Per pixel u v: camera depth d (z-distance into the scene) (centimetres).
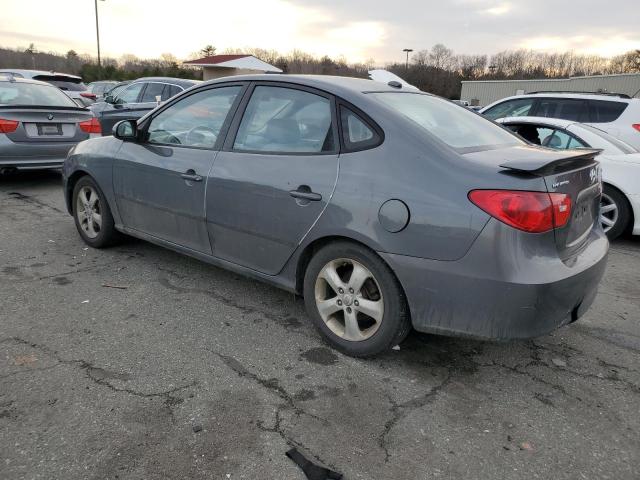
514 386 282
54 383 264
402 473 215
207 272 428
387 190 268
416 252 259
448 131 298
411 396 268
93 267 430
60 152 707
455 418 252
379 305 283
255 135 336
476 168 253
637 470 222
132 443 224
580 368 303
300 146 312
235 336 323
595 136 592
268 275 334
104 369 280
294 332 331
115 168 425
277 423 242
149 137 407
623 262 512
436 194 255
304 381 277
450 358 308
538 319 247
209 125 365
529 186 240
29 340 306
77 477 204
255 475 210
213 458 218
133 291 385
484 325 251
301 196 297
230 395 262
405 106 310
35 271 416
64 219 579
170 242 397
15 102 738
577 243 279
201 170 354
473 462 223
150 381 270
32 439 224
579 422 253
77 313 345
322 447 228
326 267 302
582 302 273
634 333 350
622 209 564
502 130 349
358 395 267
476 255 245
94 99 1486
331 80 322
